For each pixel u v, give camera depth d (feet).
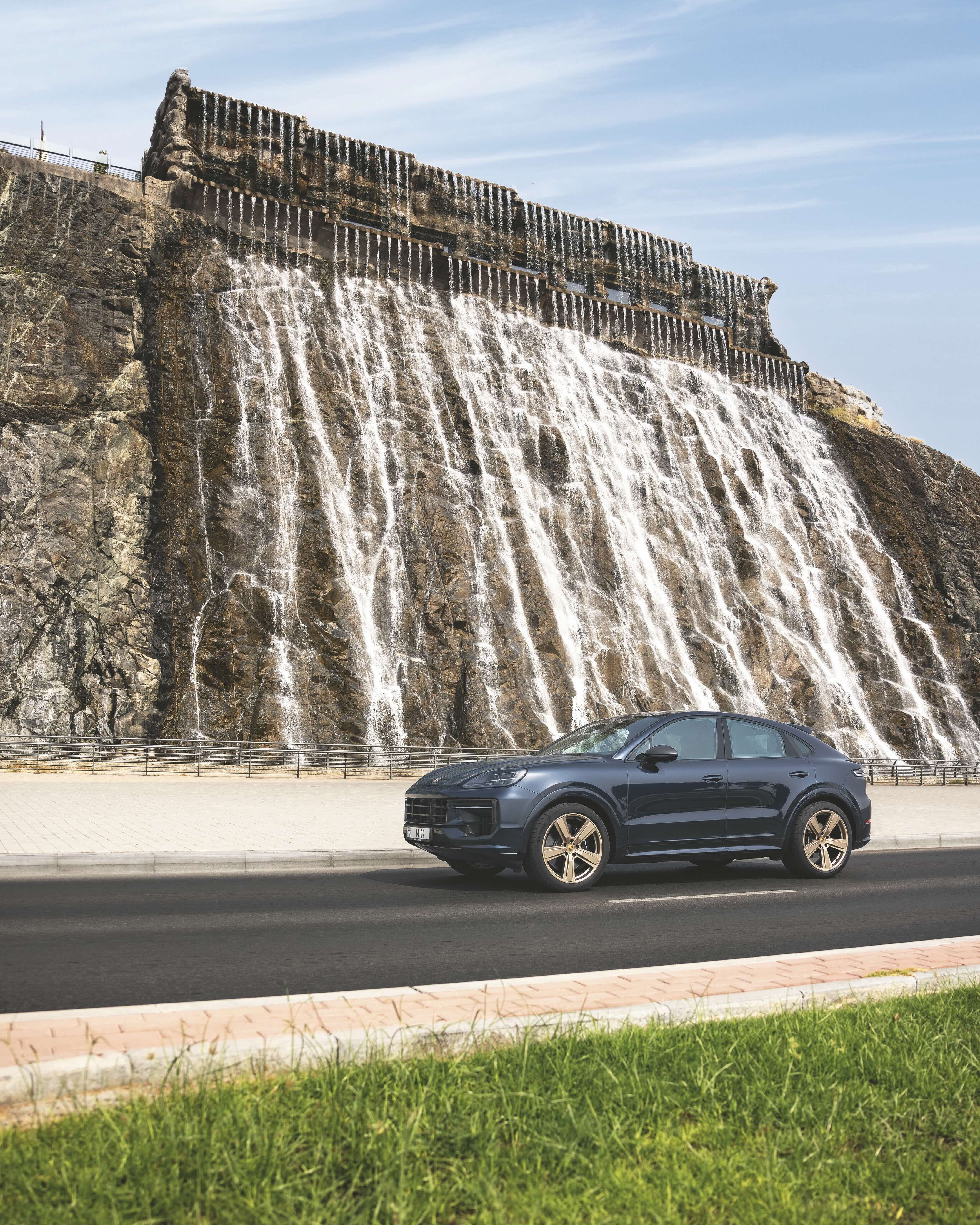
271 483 147.64
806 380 233.96
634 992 18.89
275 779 94.79
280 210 171.01
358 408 160.97
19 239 137.18
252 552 142.10
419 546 151.53
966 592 221.05
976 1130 12.61
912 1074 14.25
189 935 25.73
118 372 138.00
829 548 204.23
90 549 125.59
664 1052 14.57
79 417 131.44
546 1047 14.57
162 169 165.58
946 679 200.64
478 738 139.23
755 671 176.76
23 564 120.47
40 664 116.88
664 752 37.11
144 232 149.18
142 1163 10.57
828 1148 12.02
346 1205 10.18
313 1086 12.69
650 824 36.99
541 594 158.30
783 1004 17.99
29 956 22.74
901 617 202.69
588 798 35.99
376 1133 11.27
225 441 147.33
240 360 154.71
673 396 202.69
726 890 36.73
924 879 40.70
